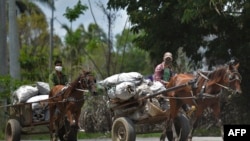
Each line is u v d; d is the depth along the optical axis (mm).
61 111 17422
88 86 16719
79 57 38156
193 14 22938
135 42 28109
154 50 27469
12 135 17969
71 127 16984
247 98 26375
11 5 30125
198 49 26906
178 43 27016
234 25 25562
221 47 25828
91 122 26406
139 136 25625
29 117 18094
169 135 17094
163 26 26766
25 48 49875
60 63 18656
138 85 15953
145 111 15781
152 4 26578
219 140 21156
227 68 15750
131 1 27156
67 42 34062
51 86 18344
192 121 16078
